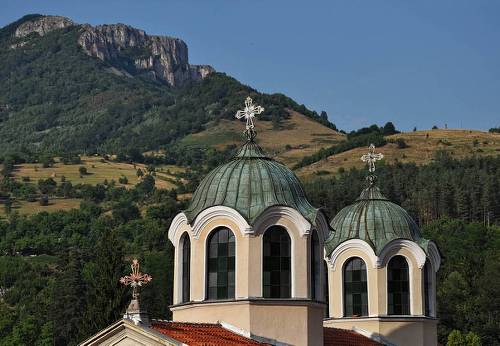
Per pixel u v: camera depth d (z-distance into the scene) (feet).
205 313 196.95
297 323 194.80
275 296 195.62
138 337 167.94
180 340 168.45
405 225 256.11
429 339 252.42
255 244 195.42
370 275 251.19
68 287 547.08
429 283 256.93
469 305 533.96
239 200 200.54
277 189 202.28
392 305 250.98
